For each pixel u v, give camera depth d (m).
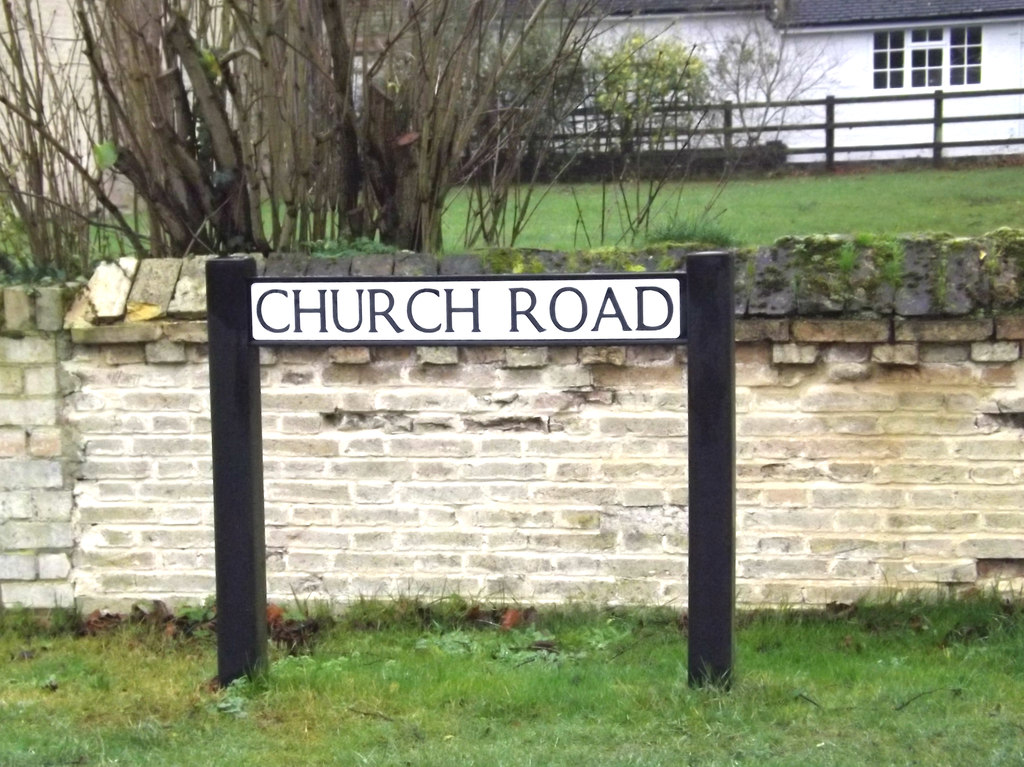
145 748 3.80
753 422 4.88
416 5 5.64
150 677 4.51
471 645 4.75
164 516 5.13
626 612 4.96
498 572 5.04
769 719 3.89
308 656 4.66
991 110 24.64
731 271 3.78
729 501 3.88
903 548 4.86
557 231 7.62
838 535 4.88
